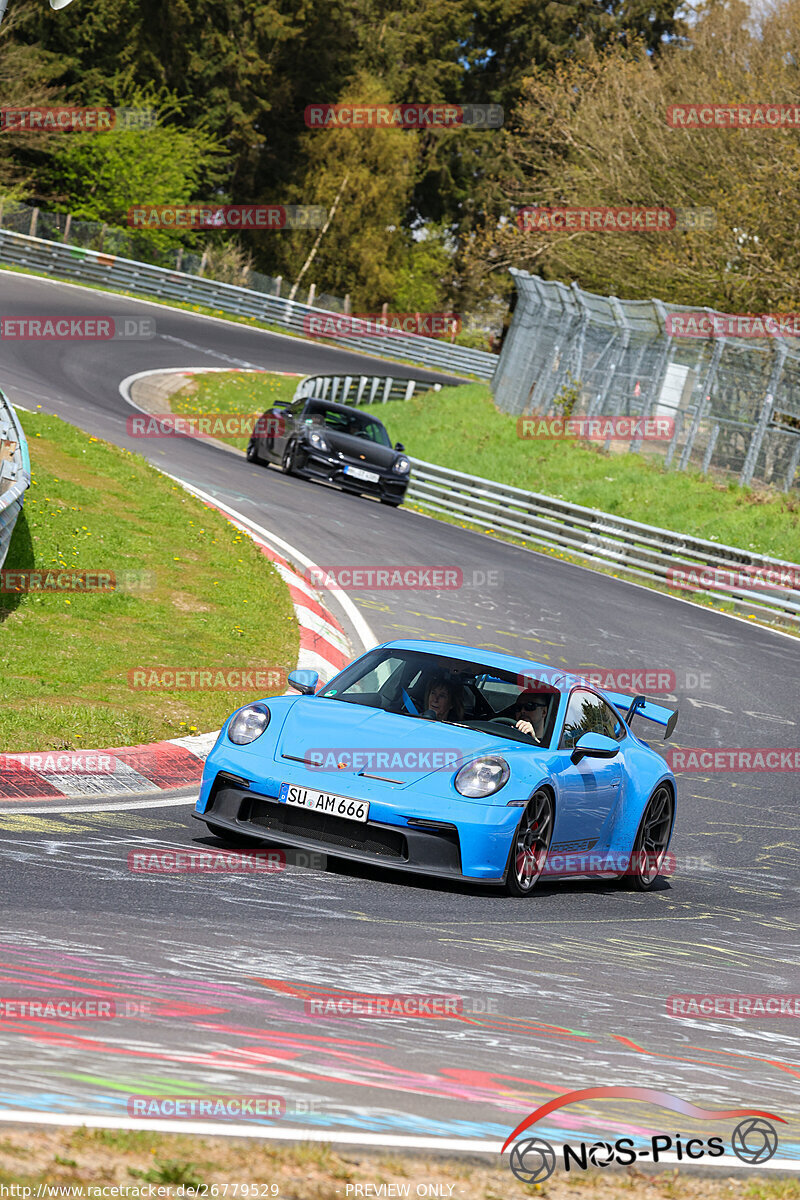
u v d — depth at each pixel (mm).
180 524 64875
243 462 96750
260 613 54344
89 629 47500
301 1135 11609
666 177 137750
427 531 85750
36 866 22578
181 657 45969
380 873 26812
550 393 125500
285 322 193125
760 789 43688
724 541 93188
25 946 17281
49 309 148250
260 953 18953
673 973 22469
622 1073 15617
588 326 122500
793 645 70375
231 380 137625
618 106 146250
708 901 30594
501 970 20375
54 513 60031
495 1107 13359
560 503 93188
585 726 30391
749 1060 17484
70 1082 12133
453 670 29844
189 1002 15742
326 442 92312
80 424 92438
